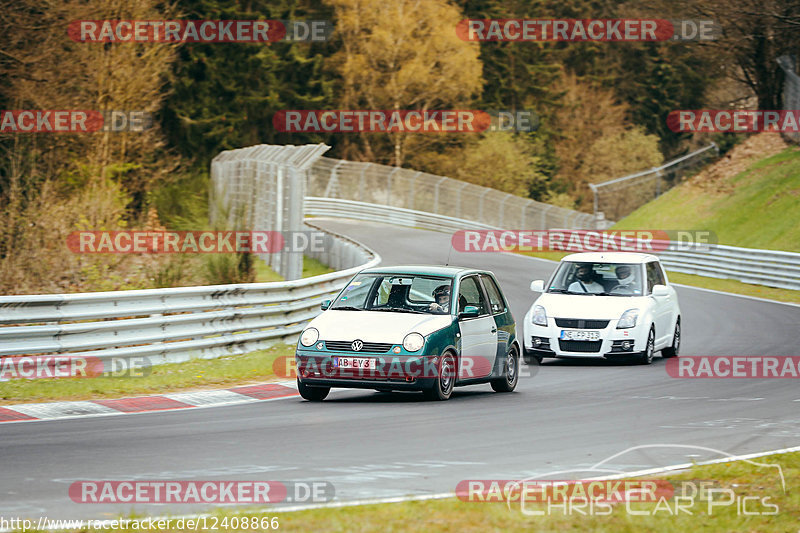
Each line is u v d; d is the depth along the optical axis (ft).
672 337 208.23
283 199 337.52
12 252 247.09
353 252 326.24
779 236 430.20
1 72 340.39
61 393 141.79
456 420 124.16
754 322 266.77
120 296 162.20
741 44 568.41
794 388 161.27
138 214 394.11
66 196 357.41
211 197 395.14
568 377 177.27
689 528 74.43
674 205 520.01
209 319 177.47
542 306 198.18
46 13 343.05
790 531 75.10
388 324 140.67
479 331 150.30
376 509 76.23
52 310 154.20
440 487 86.28
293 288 204.13
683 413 133.69
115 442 106.83
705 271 401.90
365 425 119.44
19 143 336.08
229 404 137.08
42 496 81.76
